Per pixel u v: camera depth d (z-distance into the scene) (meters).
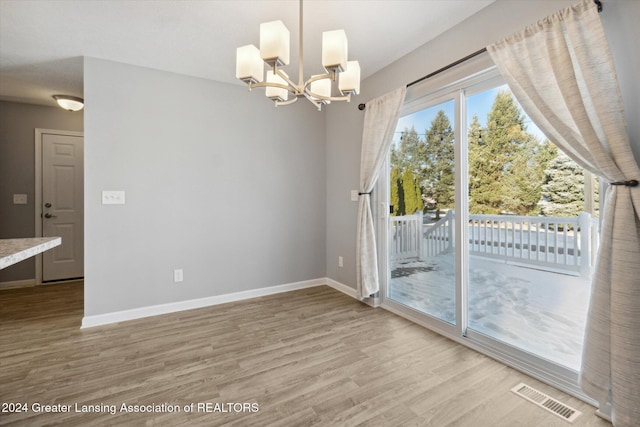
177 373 1.87
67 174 4.01
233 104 3.22
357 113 3.24
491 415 1.50
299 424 1.45
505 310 2.04
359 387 1.73
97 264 2.61
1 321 2.70
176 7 1.94
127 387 1.73
